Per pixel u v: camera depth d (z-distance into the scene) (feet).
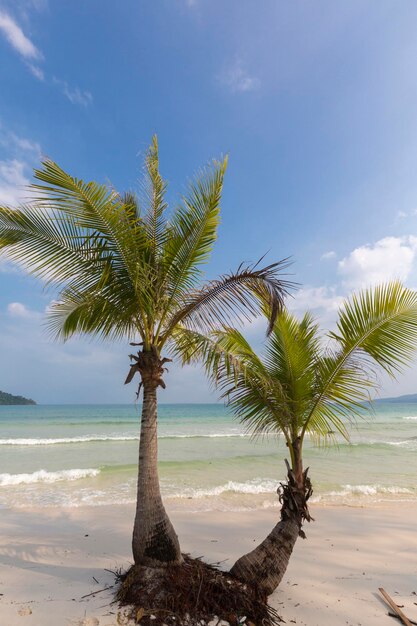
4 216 13.24
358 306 14.71
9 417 165.78
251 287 13.48
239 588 11.93
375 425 124.88
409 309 13.82
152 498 12.98
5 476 39.17
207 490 34.91
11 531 22.67
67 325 17.66
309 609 12.45
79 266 13.65
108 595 12.57
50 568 15.62
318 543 20.84
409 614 12.40
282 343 15.56
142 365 13.83
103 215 12.37
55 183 11.97
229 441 75.25
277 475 42.01
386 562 17.88
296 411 14.48
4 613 11.41
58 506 29.35
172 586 11.67
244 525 24.45
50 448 63.26
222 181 13.38
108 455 55.62
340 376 14.97
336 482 39.29
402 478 41.47
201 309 14.39
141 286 13.19
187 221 13.79
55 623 10.83
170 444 70.33
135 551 12.69
